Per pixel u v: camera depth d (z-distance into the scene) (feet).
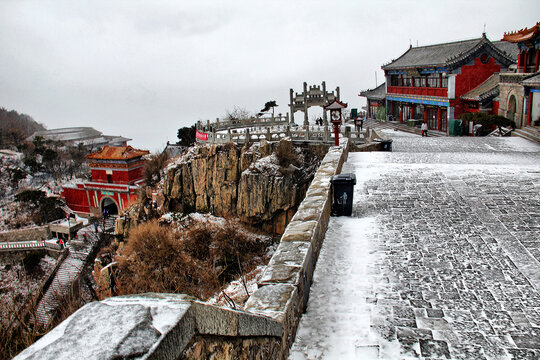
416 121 163.43
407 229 38.27
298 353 21.81
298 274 24.98
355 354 21.54
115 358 7.57
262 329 16.31
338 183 42.04
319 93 155.84
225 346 12.41
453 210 42.63
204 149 134.62
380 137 99.81
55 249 170.50
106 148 199.21
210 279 74.59
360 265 31.63
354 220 41.55
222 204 130.52
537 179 52.44
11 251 173.27
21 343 19.51
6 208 225.56
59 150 320.91
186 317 9.62
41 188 260.21
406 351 21.52
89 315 9.01
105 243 170.60
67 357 7.48
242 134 130.31
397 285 28.40
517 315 24.31
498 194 47.01
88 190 200.34
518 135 106.93
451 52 148.05
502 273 29.32
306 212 36.29
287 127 126.52
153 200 149.38
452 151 88.79
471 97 129.39
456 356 20.98
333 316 25.13
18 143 334.24
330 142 120.37
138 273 81.35
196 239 115.24
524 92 106.83
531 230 36.45
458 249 33.47
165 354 8.64
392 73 185.47
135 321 8.72
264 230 124.57
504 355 20.85
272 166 121.80
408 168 62.03
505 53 134.31
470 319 24.12
